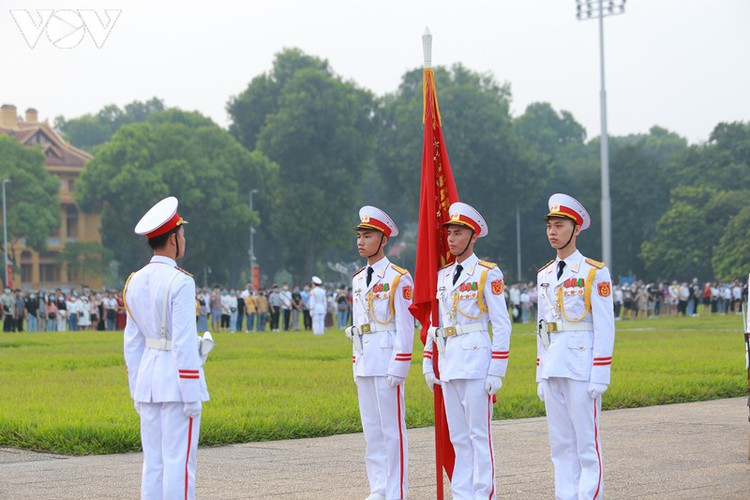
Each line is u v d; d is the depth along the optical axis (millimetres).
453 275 10383
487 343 10219
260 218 104938
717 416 17094
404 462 10930
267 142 97750
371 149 98938
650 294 68562
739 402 19125
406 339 10734
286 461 13281
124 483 11914
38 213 94375
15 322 54500
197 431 9164
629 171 104812
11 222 93000
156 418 9156
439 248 10898
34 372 26422
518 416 17266
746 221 85188
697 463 12633
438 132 11047
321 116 95312
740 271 84500
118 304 57312
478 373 10117
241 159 95562
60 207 105750
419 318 10797
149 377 9102
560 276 10016
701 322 56031
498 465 12703
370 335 10992
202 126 99625
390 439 10883
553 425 10047
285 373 25031
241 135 108062
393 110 107812
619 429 15633
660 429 15594
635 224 104000
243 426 15383
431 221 10727
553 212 10023
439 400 10586
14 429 15492
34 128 112438
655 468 12320
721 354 29250
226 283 115062
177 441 9039
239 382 22719
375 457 11047
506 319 10117
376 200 129750
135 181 88812
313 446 14531
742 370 24219
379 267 11055
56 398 19734
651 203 104125
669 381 21391
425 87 11031
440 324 10523
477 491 10141
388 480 10906
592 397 9797
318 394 20031
